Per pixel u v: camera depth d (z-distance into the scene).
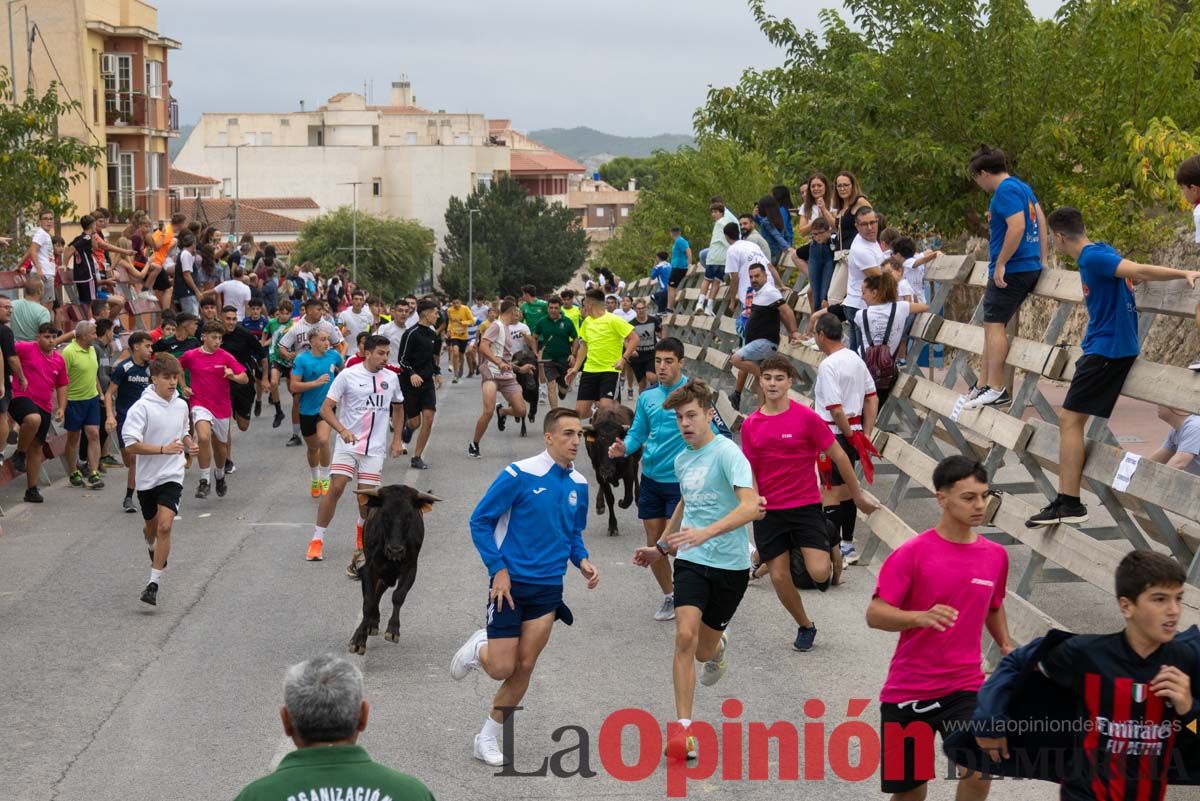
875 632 10.09
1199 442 9.98
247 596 11.40
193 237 25.33
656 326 20.80
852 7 21.44
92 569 12.38
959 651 5.98
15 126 23.94
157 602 11.20
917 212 20.52
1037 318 23.78
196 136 132.62
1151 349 20.27
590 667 9.38
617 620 10.60
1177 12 21.39
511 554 7.55
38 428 15.28
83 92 42.97
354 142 131.62
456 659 7.76
